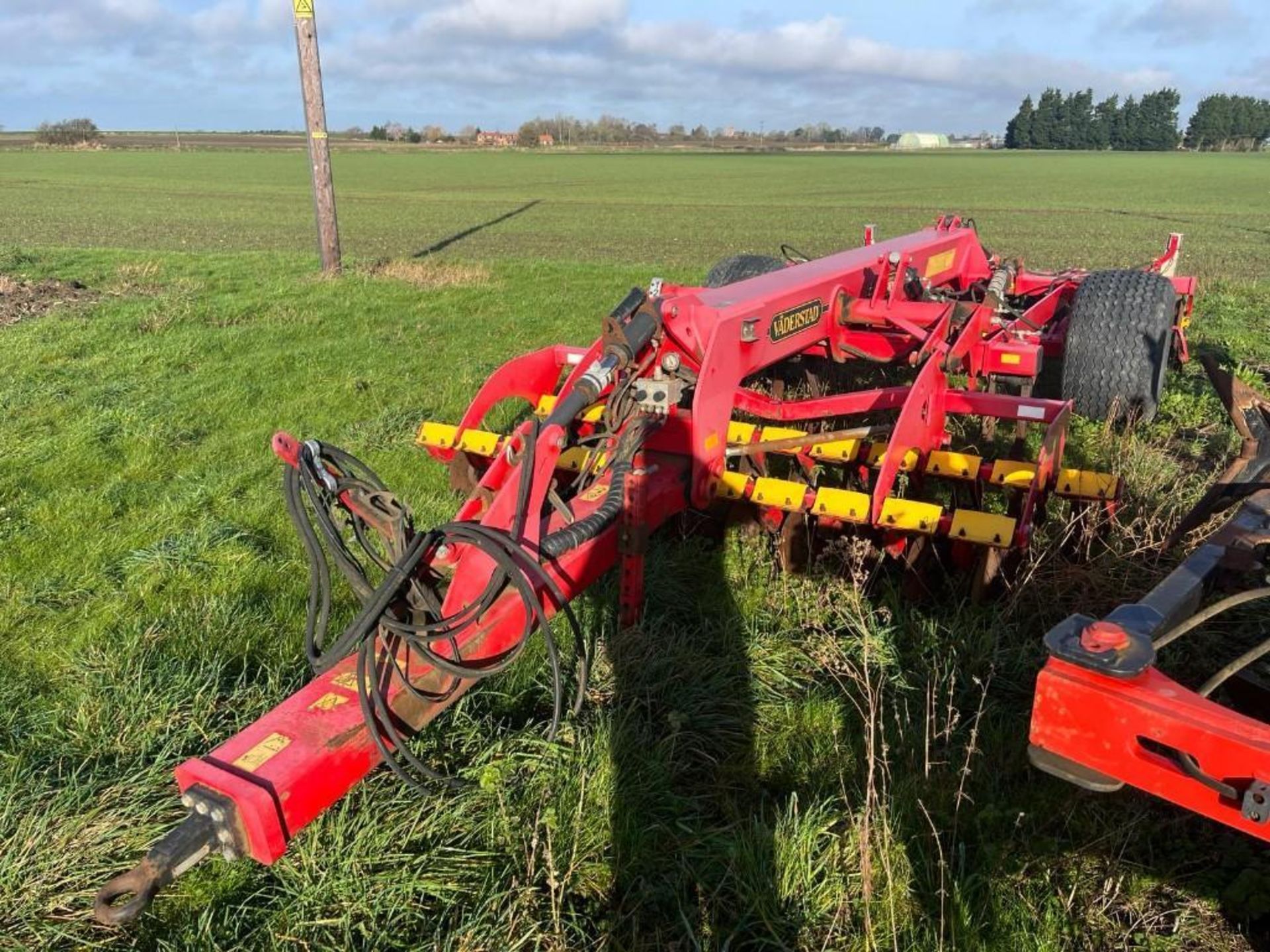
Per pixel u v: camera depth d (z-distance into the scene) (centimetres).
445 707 282
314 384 782
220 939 257
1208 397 727
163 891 270
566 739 330
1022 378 650
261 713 344
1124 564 419
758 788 316
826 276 510
